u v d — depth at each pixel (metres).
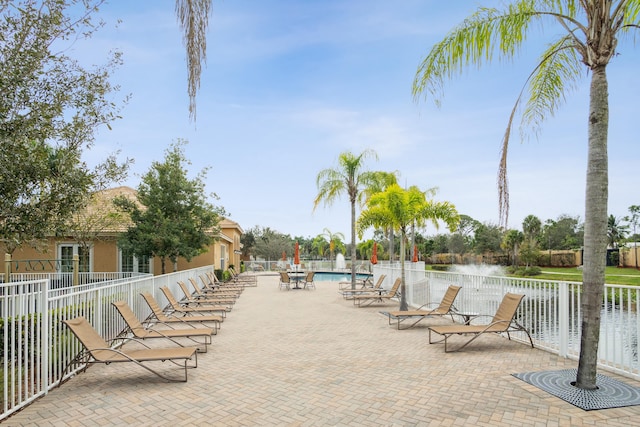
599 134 4.65
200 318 8.38
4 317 4.19
